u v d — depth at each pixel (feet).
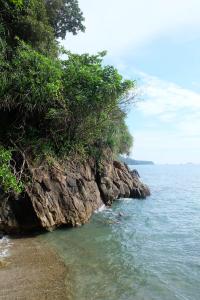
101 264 35.32
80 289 28.63
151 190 137.80
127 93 56.18
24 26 55.57
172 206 85.81
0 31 52.13
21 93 47.29
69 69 54.24
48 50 60.29
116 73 53.62
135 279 31.83
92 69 55.31
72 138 56.59
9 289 27.68
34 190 46.19
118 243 44.16
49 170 50.60
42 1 61.11
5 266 32.68
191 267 35.99
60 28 83.71
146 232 52.13
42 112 51.65
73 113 53.26
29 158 48.34
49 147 52.01
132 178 100.78
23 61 48.34
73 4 81.71
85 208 54.85
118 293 28.43
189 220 65.41
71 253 38.14
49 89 47.44
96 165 71.87
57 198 49.42
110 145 79.77
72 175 55.16
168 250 42.32
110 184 74.74
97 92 52.03
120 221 59.36
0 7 53.98
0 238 42.55
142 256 39.19
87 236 46.34
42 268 32.65
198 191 139.54
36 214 44.91
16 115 50.65
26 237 43.78
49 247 39.78
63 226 49.67
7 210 43.88
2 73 45.93
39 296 26.68
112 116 59.77
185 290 30.01
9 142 48.78
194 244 45.68
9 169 43.88
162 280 32.01
